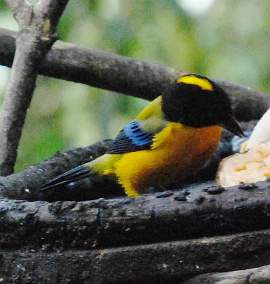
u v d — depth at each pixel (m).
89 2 15.68
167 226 7.03
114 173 9.86
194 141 9.81
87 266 7.05
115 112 15.52
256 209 6.95
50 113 15.74
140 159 9.82
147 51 15.79
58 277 7.09
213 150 10.00
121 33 15.62
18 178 8.77
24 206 7.25
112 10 15.77
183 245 6.97
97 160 9.71
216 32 16.30
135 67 11.45
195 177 10.27
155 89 11.50
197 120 9.76
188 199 7.05
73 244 7.14
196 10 16.33
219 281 6.84
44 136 15.50
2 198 7.67
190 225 7.02
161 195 7.16
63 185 9.36
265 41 16.38
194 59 15.98
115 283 7.06
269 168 8.38
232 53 16.25
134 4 15.85
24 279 7.14
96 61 11.30
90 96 15.63
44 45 9.74
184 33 15.98
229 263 6.93
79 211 7.11
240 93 11.76
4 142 9.72
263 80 16.09
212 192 7.06
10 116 9.73
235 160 8.67
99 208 7.11
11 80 9.78
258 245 6.91
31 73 9.77
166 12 15.95
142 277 7.02
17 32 10.65
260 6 16.50
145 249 7.00
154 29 15.82
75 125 15.51
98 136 15.39
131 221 7.04
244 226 6.99
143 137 9.86
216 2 16.47
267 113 9.20
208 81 9.81
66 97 15.73
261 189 7.04
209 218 6.99
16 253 7.18
